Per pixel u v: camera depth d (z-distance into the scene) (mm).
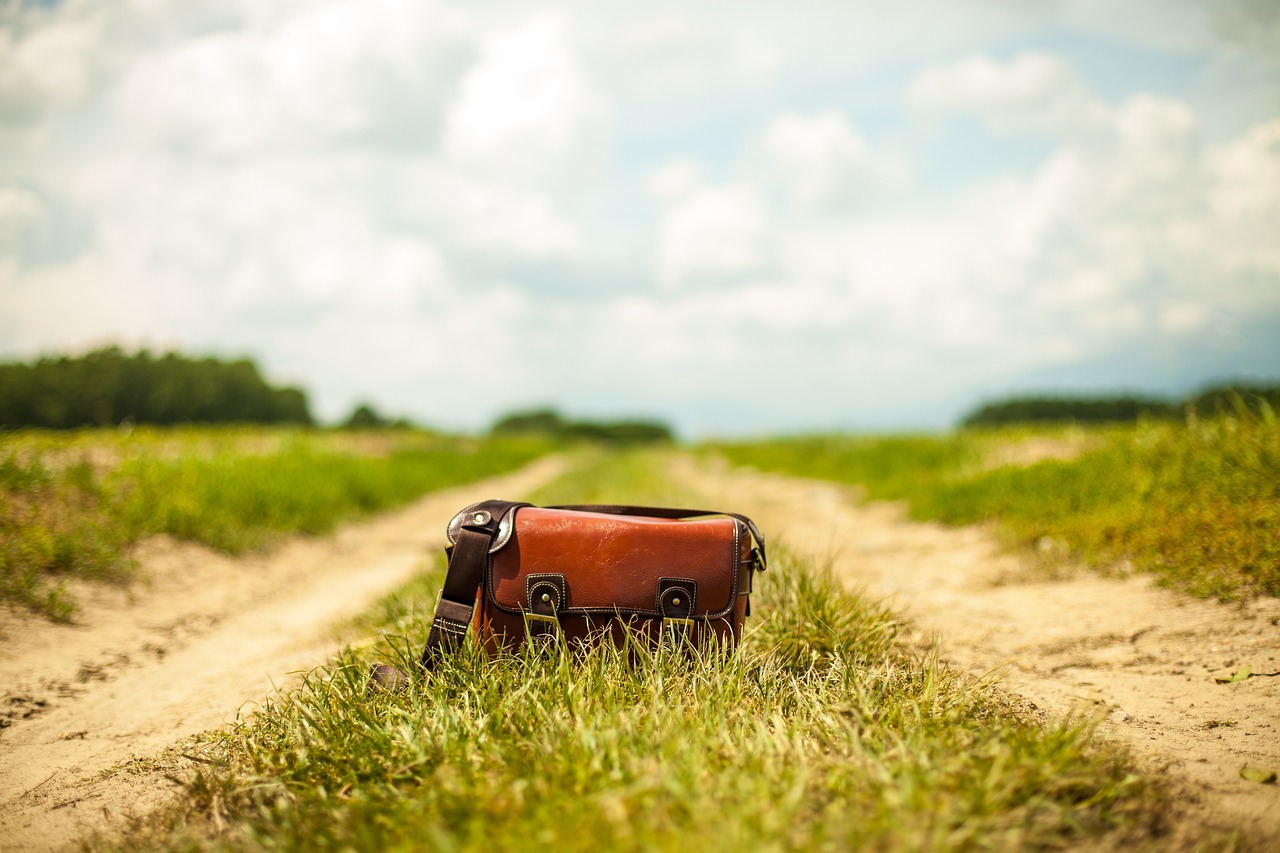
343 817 2303
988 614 5223
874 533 9219
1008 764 2385
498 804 2213
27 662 4820
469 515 3334
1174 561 5480
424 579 5922
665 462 35406
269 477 10789
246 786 2629
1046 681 3842
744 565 3498
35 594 5824
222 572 7707
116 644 5340
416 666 3299
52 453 9641
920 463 13477
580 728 2572
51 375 25844
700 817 2053
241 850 2252
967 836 2012
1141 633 4520
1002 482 9273
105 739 3625
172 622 5977
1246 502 5812
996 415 24500
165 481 9078
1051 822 2225
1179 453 7199
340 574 8227
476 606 3291
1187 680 3775
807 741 2643
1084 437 10938
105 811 2758
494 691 2947
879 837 2027
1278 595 4680
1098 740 2904
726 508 11328
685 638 3246
